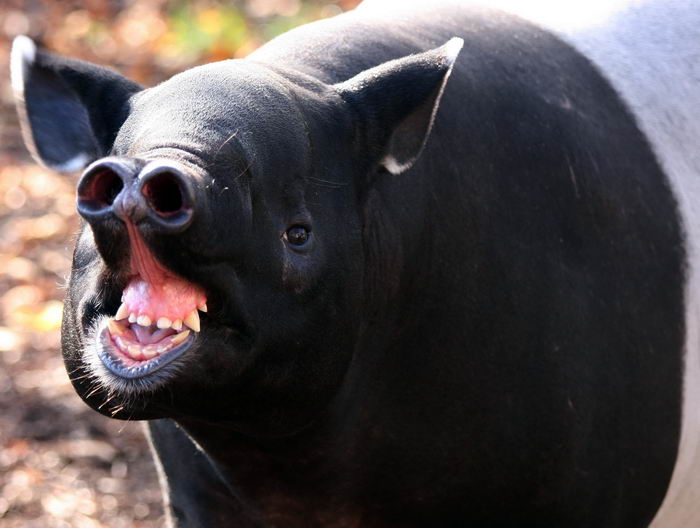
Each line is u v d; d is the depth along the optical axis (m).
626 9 11.61
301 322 8.34
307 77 8.99
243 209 7.61
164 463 10.43
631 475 10.60
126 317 7.31
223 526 10.30
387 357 9.59
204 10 29.09
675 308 10.67
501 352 9.83
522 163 10.07
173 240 7.09
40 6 29.50
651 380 10.52
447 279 9.70
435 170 9.69
